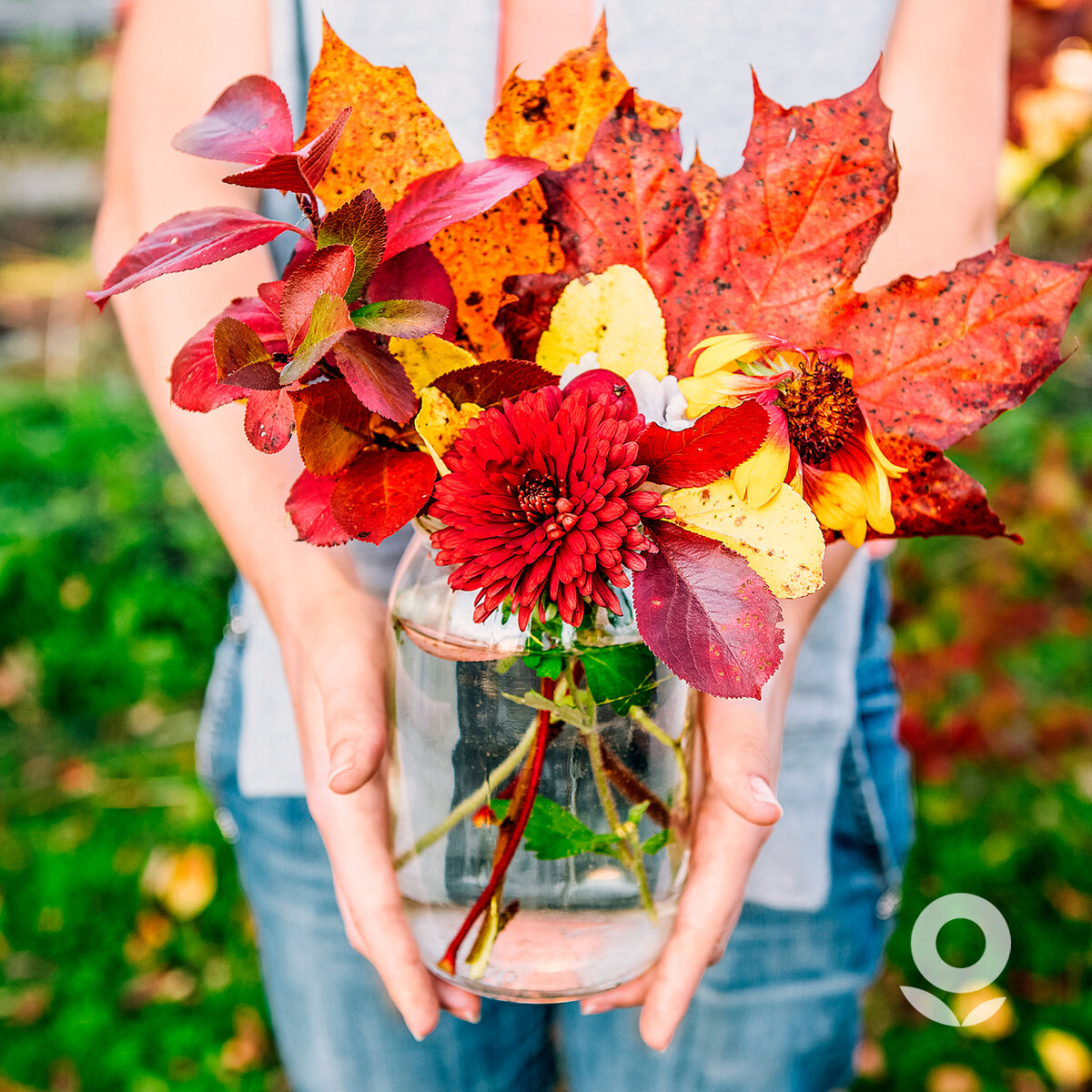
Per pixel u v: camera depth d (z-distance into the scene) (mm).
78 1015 1194
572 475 430
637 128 473
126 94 627
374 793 542
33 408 2018
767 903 676
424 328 429
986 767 1364
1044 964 1218
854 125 469
